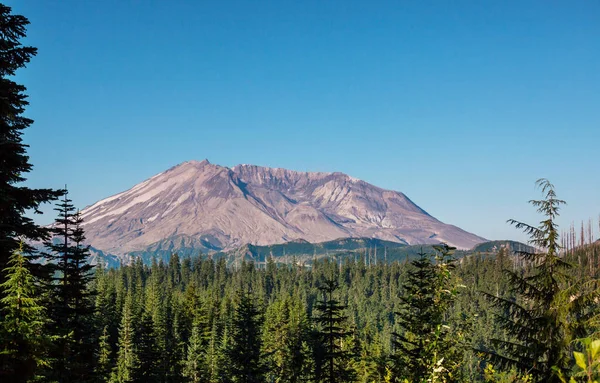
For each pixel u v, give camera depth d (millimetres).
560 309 18344
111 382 54406
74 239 31281
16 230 18125
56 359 25094
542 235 19672
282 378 58938
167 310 89500
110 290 109375
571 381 3867
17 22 17766
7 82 17500
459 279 19625
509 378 17500
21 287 16719
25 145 17531
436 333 17375
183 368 62281
